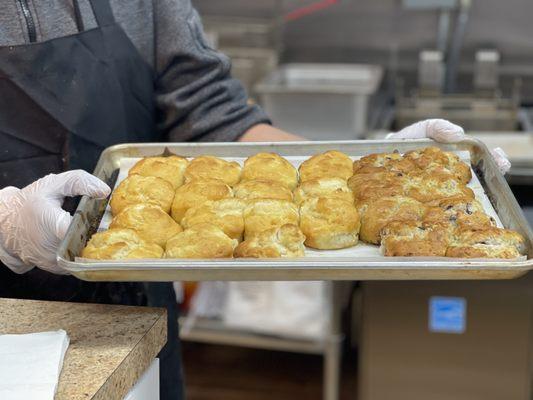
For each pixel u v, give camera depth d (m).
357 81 3.03
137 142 1.39
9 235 1.06
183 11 1.39
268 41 3.21
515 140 2.53
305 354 2.83
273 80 2.80
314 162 1.16
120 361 0.87
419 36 3.14
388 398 2.27
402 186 1.09
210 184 1.09
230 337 2.35
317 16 3.19
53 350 0.85
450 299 2.15
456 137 1.19
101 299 1.30
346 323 2.74
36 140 1.26
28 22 1.23
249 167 1.15
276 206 1.04
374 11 3.13
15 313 0.99
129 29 1.35
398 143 1.21
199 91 1.40
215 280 0.89
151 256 0.94
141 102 1.39
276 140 1.39
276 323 2.33
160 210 1.04
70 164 1.27
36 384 0.79
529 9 3.01
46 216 1.00
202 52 1.40
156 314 0.99
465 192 1.08
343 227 1.01
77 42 1.27
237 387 2.64
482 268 0.87
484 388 2.21
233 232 1.02
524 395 2.20
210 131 1.41
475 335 2.18
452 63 3.13
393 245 0.95
